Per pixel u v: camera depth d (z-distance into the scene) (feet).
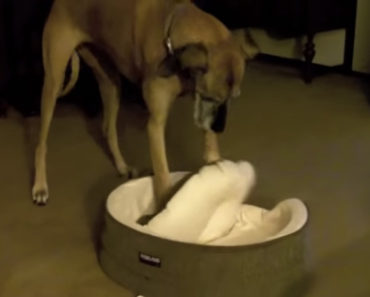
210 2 15.23
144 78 8.02
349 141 11.62
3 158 10.97
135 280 7.06
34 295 7.14
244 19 15.90
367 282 7.34
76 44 9.06
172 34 7.40
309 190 9.66
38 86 13.05
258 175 10.17
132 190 8.12
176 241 6.67
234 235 7.79
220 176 7.44
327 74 16.03
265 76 15.88
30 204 9.28
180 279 6.72
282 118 12.85
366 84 15.31
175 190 8.14
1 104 13.08
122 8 8.28
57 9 9.02
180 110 13.24
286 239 6.77
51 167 10.53
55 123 12.59
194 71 6.97
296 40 16.65
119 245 7.16
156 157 8.02
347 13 15.76
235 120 12.69
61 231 8.52
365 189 9.67
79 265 7.73
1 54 12.92
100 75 9.66
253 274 6.65
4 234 8.43
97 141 11.71
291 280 6.94
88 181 10.03
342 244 8.13
